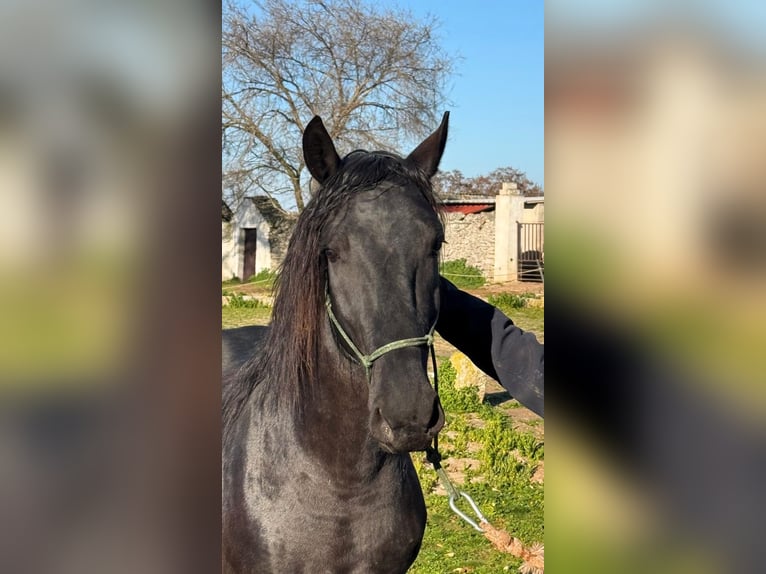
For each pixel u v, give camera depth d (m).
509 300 16.45
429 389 1.78
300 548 2.16
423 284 1.92
